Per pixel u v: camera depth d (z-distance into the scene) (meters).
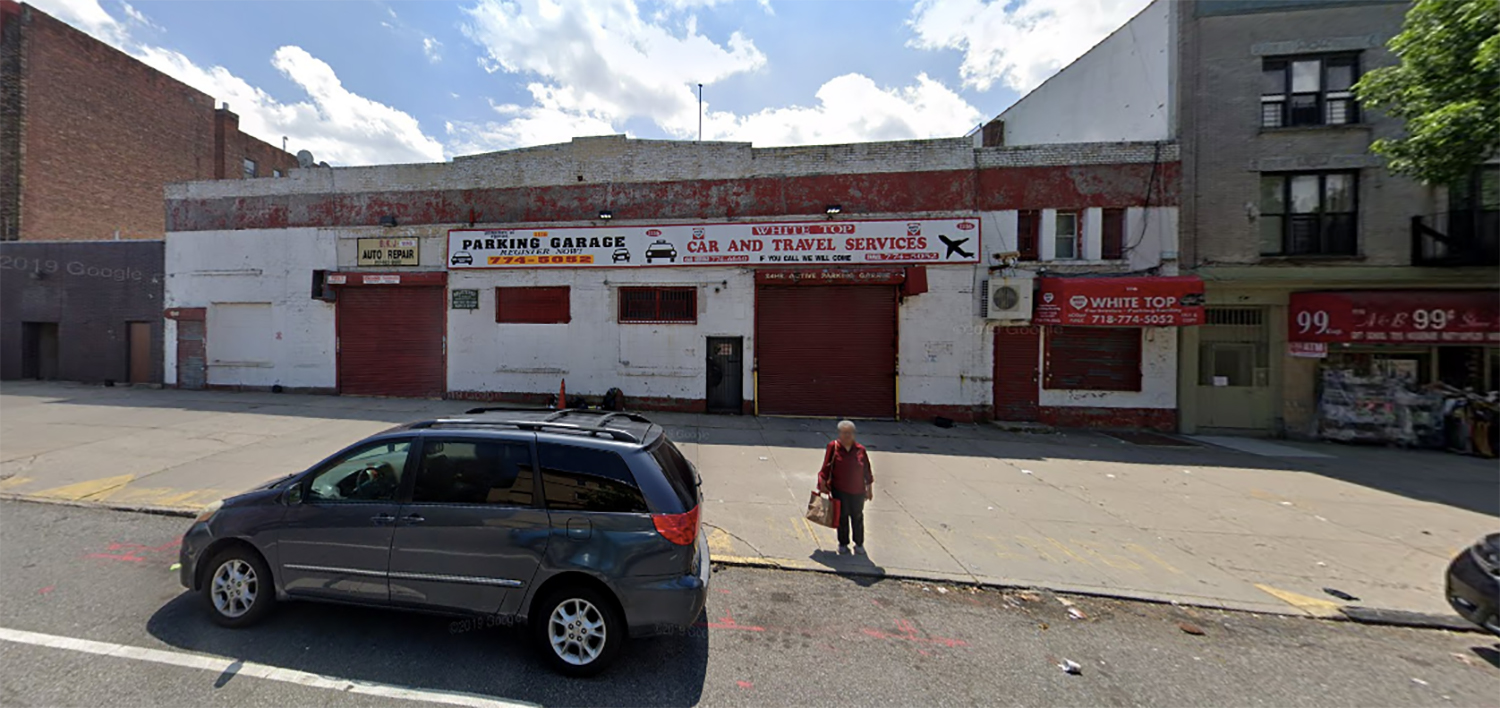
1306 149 11.15
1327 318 10.61
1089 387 12.02
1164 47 12.08
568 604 3.17
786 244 12.61
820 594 4.30
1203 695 3.09
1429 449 10.16
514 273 13.38
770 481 7.36
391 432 3.55
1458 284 10.48
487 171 13.62
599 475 3.28
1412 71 9.18
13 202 17.95
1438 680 3.30
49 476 6.70
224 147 26.14
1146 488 7.41
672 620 3.06
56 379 16.23
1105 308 11.11
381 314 13.88
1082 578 4.66
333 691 2.89
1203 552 5.27
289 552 3.41
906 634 3.71
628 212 13.22
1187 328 11.67
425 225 13.76
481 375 13.47
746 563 4.84
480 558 3.22
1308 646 3.66
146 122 22.27
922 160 12.41
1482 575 3.64
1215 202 11.49
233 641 3.32
